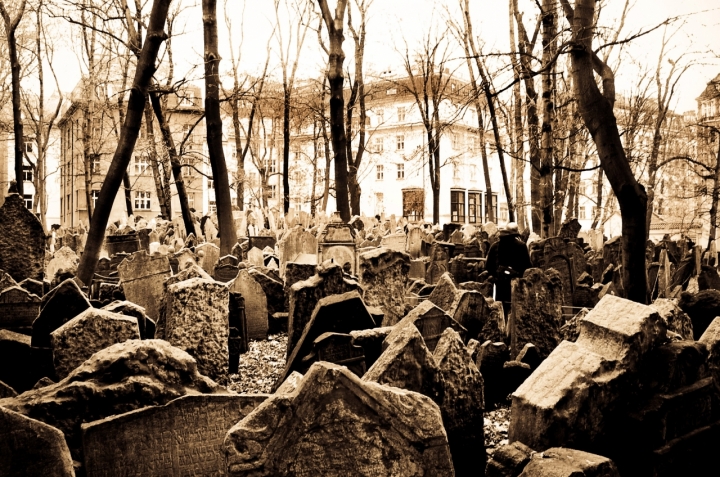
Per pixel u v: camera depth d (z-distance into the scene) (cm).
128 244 2175
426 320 759
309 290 918
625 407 557
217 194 1812
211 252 1842
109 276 1562
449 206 5672
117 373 559
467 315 945
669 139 2473
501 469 505
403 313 1112
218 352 886
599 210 2836
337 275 937
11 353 775
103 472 520
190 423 545
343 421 405
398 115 5347
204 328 877
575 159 2403
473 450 601
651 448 549
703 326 902
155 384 557
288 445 395
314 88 3662
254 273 1288
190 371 574
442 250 1917
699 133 2141
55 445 438
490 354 816
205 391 571
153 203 5231
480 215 6056
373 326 818
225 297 895
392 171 5888
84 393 541
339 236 1609
